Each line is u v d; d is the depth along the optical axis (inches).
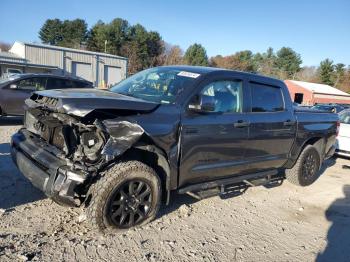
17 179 202.4
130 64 2792.8
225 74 185.0
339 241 170.9
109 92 173.5
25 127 181.5
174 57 3065.9
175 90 168.6
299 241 167.2
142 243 146.5
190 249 147.0
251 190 233.9
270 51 4131.4
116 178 142.9
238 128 185.5
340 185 270.1
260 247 156.6
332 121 269.1
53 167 139.2
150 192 156.2
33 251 131.2
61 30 3447.3
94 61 1585.9
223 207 197.9
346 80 3560.5
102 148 140.3
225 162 185.5
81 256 132.5
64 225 154.0
